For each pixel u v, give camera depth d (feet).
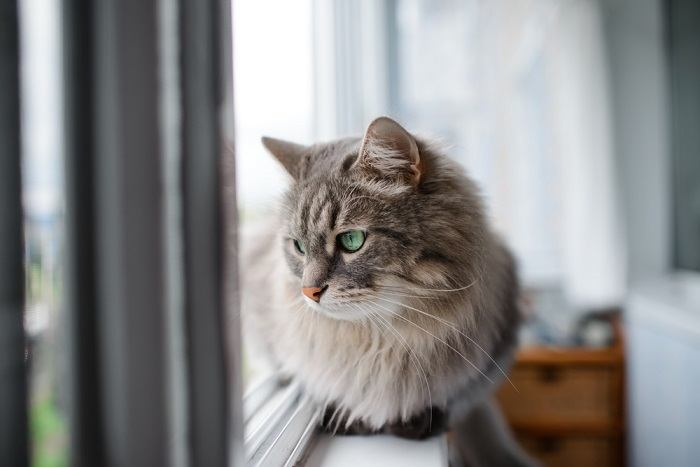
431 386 3.00
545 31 8.79
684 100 7.61
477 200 3.21
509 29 8.99
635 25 8.52
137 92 1.29
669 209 8.20
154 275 1.33
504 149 9.01
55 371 1.36
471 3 8.87
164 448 1.37
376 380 3.04
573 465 7.55
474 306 3.01
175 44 1.40
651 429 6.59
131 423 1.33
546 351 7.45
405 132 2.81
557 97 8.35
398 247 2.84
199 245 1.46
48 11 1.28
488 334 3.18
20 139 1.25
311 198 3.02
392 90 8.88
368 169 2.92
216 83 1.50
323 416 3.17
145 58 1.29
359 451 2.94
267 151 3.44
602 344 7.53
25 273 1.28
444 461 2.82
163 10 1.38
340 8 6.47
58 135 1.31
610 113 7.99
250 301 3.69
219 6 1.51
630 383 7.25
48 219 1.34
